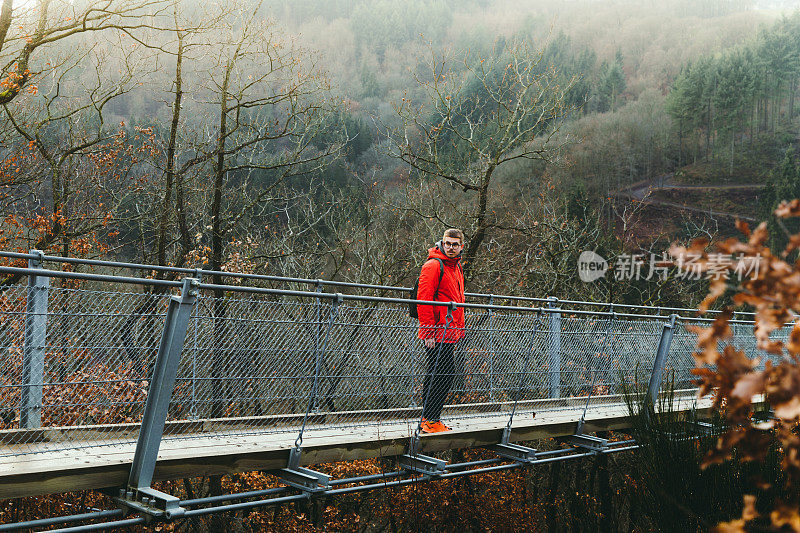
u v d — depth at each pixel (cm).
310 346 531
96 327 443
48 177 1412
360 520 2084
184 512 464
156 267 578
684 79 6606
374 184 1947
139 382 459
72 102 1424
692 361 867
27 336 432
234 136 1439
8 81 1067
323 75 1455
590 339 752
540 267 1903
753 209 5641
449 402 648
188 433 489
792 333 156
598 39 7662
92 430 462
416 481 621
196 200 1619
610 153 4747
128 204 1567
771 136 6844
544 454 729
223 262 1595
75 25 1116
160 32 1265
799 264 152
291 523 1786
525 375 688
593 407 770
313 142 1691
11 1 1055
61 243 1313
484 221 1579
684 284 1844
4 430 425
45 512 1296
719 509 539
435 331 606
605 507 1733
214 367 486
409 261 1847
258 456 529
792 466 167
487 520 1942
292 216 2062
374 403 578
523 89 1595
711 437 588
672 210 5219
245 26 1318
